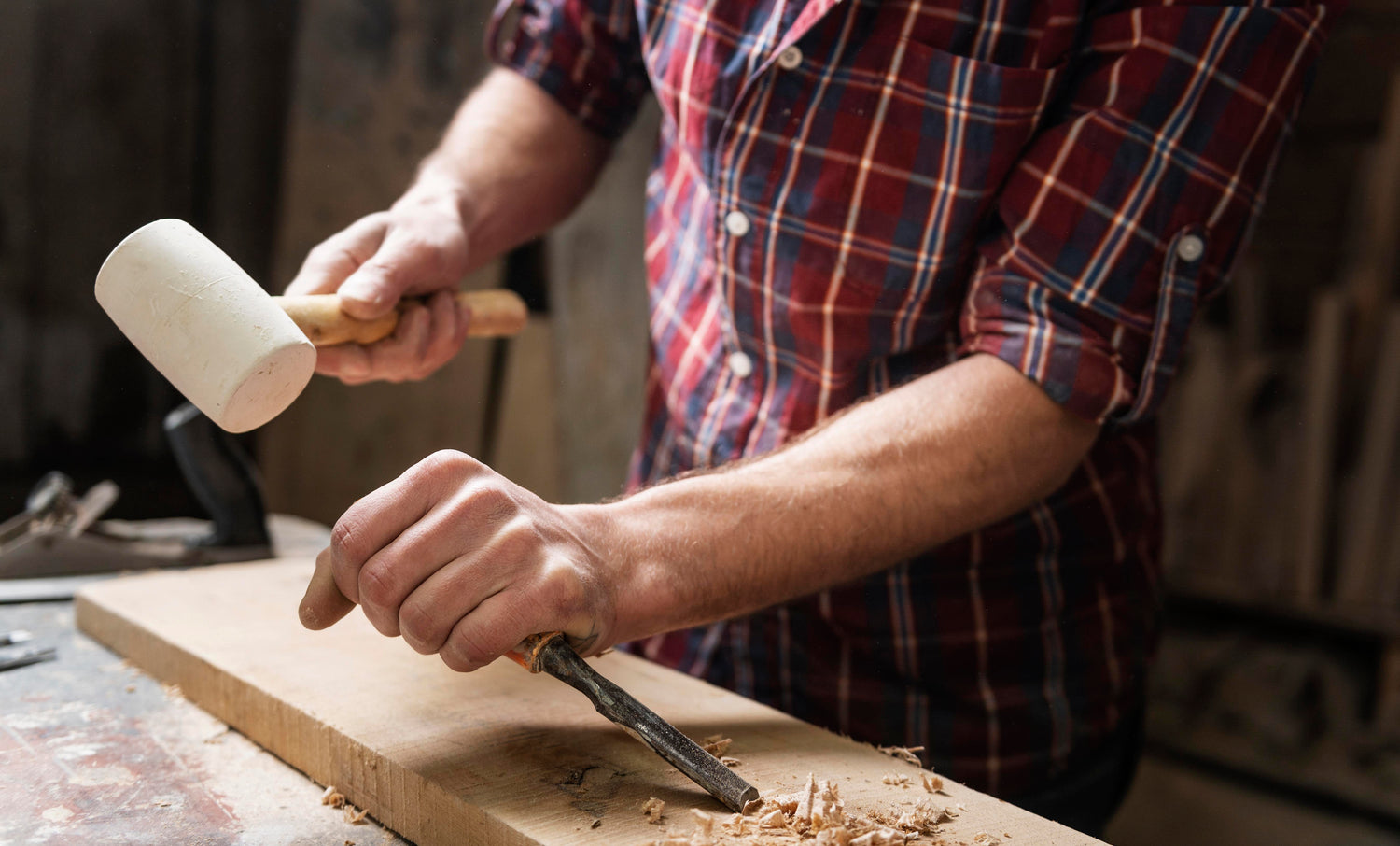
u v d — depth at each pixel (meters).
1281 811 2.53
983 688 1.22
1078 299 0.98
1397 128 2.61
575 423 3.22
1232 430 2.81
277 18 2.63
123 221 2.56
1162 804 2.68
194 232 0.88
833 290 1.12
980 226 1.08
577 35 1.47
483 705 0.95
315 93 2.73
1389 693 2.56
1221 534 2.82
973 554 1.19
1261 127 0.99
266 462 2.79
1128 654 1.29
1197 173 0.98
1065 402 0.96
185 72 2.56
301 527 1.92
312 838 0.81
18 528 1.54
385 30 2.81
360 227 1.20
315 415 2.83
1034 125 1.03
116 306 0.87
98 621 1.23
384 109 2.85
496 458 3.11
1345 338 2.63
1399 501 2.55
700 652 1.32
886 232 1.08
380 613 0.79
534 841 0.71
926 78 1.04
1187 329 1.00
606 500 0.94
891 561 0.96
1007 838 0.76
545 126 1.49
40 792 0.86
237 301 0.85
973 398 0.97
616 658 1.12
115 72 2.48
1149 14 0.97
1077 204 0.98
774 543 0.89
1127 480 1.24
